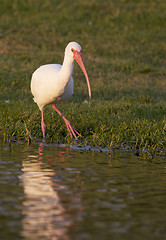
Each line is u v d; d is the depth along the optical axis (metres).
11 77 19.61
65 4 34.97
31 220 5.24
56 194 6.29
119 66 23.62
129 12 33.94
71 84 11.52
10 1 34.47
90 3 34.97
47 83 11.07
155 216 5.48
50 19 32.09
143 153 10.34
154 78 22.14
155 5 35.56
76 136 12.10
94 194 6.34
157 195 6.38
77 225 5.12
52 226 5.08
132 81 21.25
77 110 14.56
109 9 34.31
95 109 14.72
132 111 15.02
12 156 8.96
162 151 10.65
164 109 15.28
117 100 17.33
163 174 7.84
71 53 10.76
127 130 12.02
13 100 15.70
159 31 31.27
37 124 12.50
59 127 12.56
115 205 5.86
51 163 8.40
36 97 11.91
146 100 17.28
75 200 6.03
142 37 29.83
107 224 5.18
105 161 8.96
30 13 33.12
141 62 25.08
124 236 4.83
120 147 10.95
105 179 7.27
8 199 5.98
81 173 7.65
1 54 23.97
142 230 5.01
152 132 11.98
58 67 11.64
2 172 7.48
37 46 26.62
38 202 5.89
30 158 8.81
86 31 30.36
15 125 12.02
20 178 7.09
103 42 28.42
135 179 7.36
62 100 11.76
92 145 11.04
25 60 22.97
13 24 30.44
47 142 11.14
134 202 6.01
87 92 18.45
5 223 5.13
